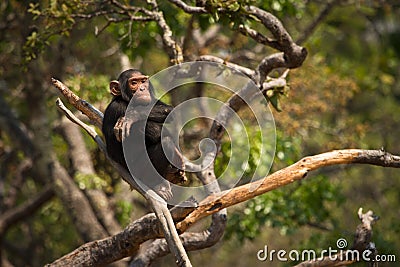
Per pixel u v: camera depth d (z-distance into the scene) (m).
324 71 17.39
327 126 17.80
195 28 14.60
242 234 14.82
